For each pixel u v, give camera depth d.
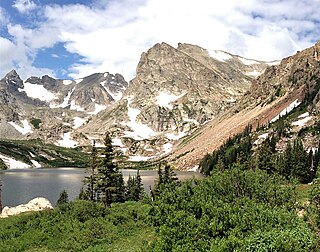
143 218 42.09
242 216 25.02
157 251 23.30
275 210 26.09
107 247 32.81
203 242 22.67
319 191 26.70
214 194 30.06
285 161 108.44
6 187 150.12
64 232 37.66
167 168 96.00
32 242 35.06
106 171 69.44
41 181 181.25
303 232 22.94
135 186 93.62
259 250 21.23
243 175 31.31
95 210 44.75
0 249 33.03
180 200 28.31
